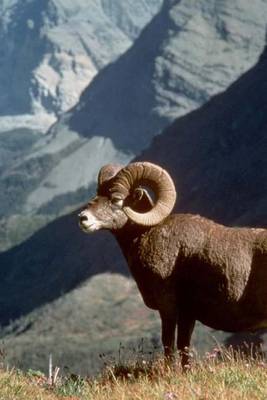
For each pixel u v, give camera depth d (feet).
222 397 78.54
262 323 92.89
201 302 94.89
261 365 88.28
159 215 97.45
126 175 99.35
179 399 79.46
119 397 83.76
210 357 91.40
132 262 98.32
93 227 98.94
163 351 98.17
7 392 86.48
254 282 92.02
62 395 89.25
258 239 93.15
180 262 95.40
